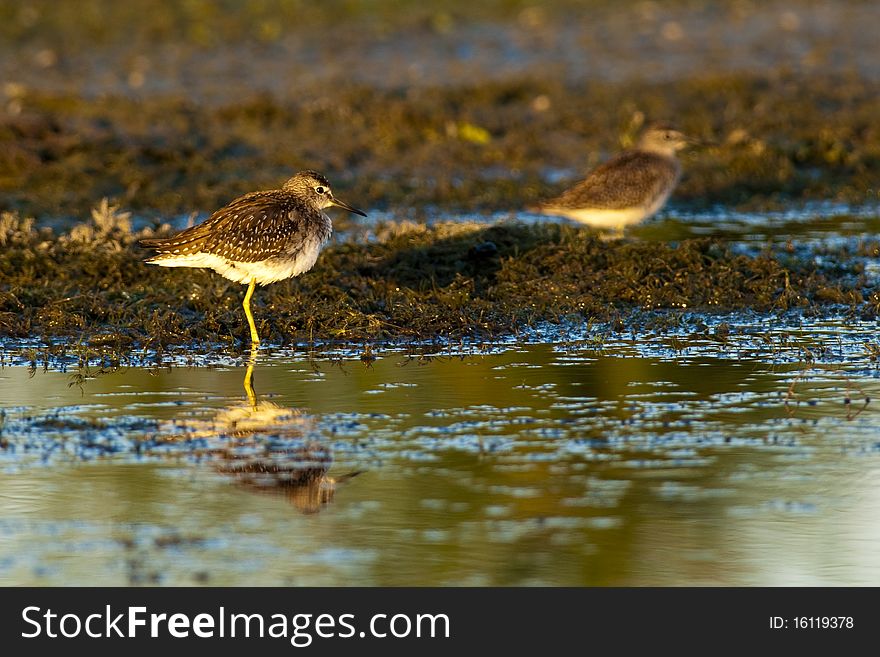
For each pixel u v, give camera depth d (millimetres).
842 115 27344
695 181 23234
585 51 34719
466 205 21641
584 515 9445
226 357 13688
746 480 10055
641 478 10086
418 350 13938
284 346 14148
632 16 38625
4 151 22188
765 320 15086
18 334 14438
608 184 18094
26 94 26672
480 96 28641
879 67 32688
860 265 17047
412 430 11180
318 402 11984
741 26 37562
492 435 11039
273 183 22062
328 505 9633
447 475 10156
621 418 11453
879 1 40531
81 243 17109
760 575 8734
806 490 9891
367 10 38500
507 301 15430
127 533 9172
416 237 17266
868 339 14125
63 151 22781
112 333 14195
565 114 27406
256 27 36219
